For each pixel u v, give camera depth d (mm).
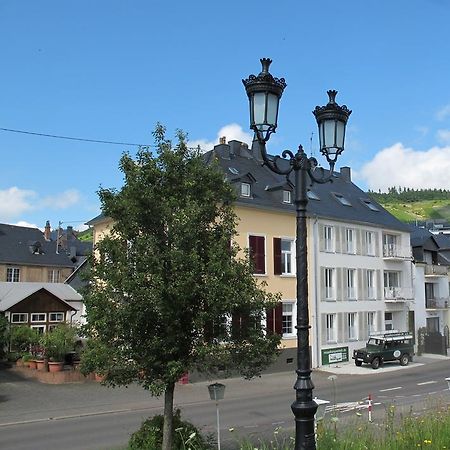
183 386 23219
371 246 36125
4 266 52188
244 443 9602
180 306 8797
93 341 9234
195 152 10047
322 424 8156
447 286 44438
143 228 9383
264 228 28641
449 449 7574
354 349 33031
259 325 9734
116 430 14719
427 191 183375
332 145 7879
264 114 6930
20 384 22422
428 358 36000
